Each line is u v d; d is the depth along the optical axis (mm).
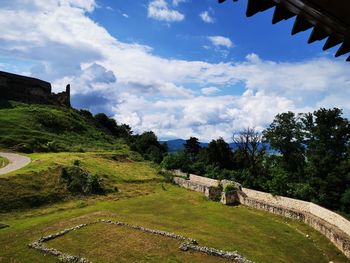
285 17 4652
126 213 45062
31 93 119375
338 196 50562
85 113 129750
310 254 34781
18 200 44000
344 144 62281
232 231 40125
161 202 53469
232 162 81062
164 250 30172
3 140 73812
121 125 139625
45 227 35938
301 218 44656
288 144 72500
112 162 75250
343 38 4898
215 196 58000
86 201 49531
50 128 93562
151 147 107000
